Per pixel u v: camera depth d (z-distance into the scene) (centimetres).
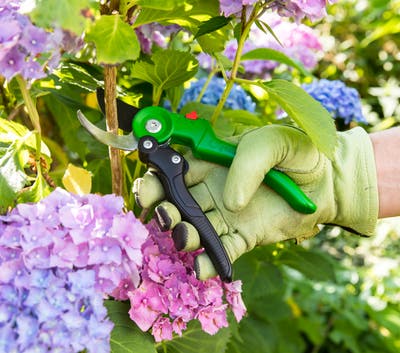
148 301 89
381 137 101
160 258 92
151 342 93
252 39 171
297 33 166
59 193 81
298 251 156
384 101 273
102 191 128
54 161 165
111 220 80
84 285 75
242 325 180
